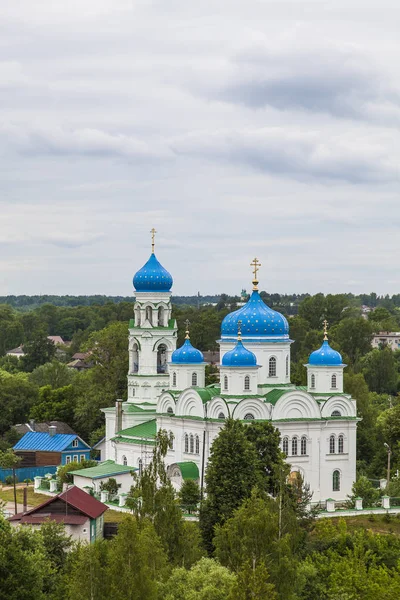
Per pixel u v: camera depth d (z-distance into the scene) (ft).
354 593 326.24
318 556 353.31
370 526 428.56
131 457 522.06
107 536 398.83
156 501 322.96
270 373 492.13
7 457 523.29
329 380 488.02
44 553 318.24
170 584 290.76
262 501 323.16
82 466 525.75
